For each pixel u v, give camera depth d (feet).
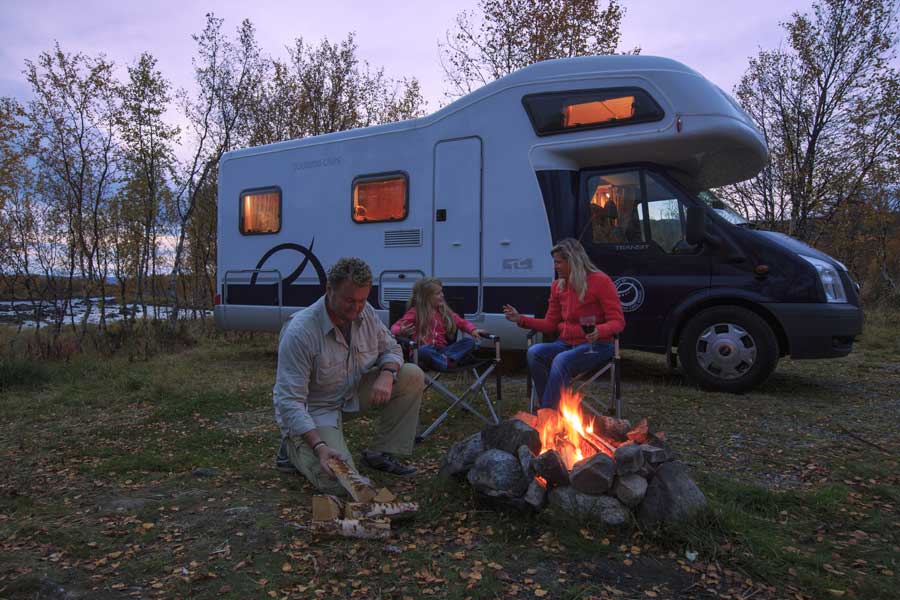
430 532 8.76
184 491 10.67
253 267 27.76
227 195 28.63
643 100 19.30
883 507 9.77
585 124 20.18
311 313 10.13
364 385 11.32
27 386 21.91
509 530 8.68
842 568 7.69
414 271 23.30
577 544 8.14
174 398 19.26
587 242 20.70
